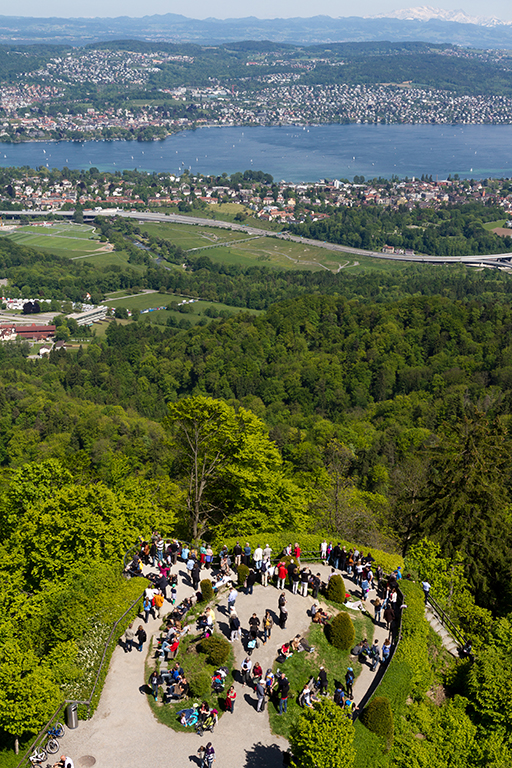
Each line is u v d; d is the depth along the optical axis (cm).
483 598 5975
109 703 3775
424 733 3931
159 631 4328
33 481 6575
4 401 19638
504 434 6075
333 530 6819
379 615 4559
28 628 4403
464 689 4338
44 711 3581
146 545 5106
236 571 4984
